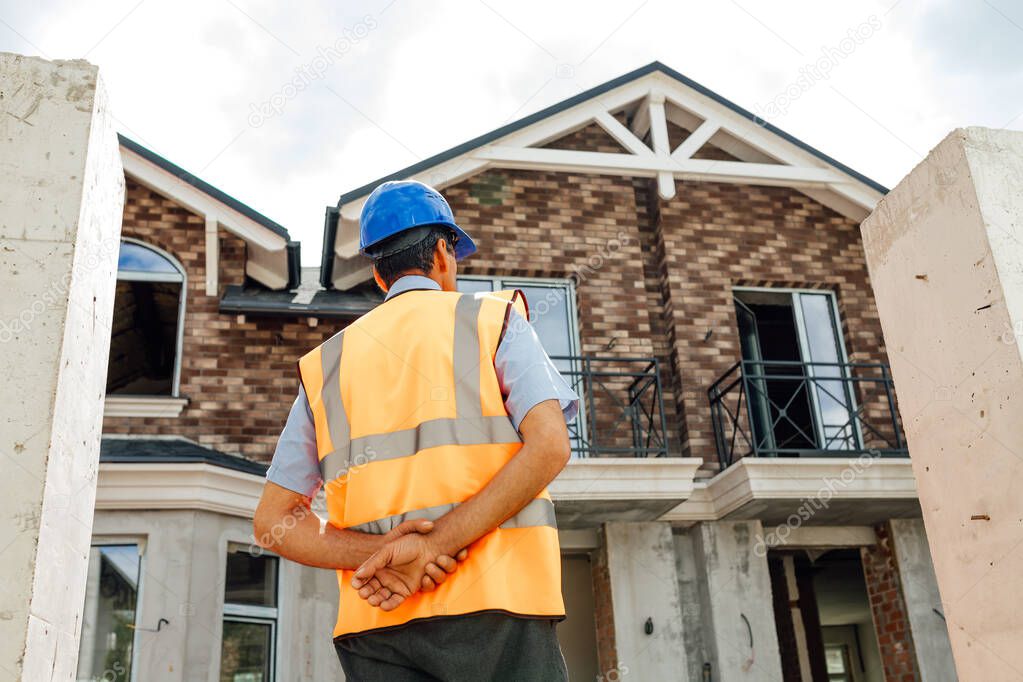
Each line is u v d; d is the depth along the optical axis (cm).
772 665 893
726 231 1070
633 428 952
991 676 203
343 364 153
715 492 925
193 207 907
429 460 137
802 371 1051
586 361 977
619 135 1052
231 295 896
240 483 804
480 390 140
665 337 1022
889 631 970
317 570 842
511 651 130
